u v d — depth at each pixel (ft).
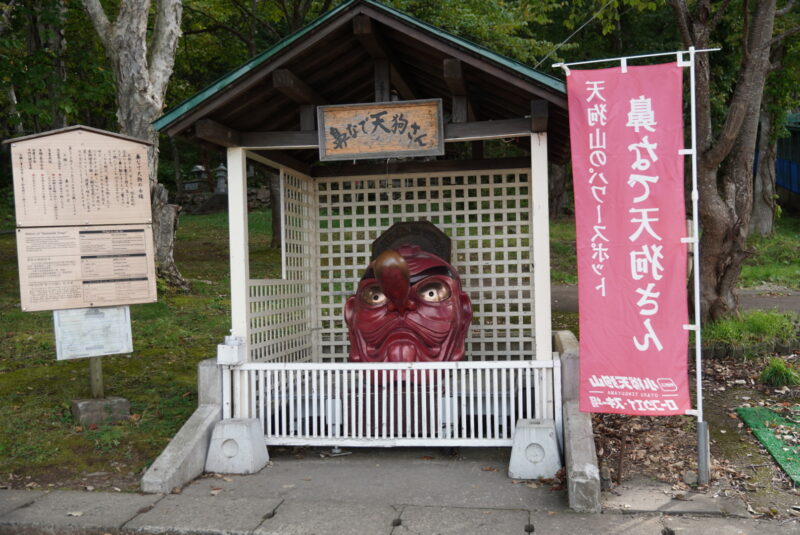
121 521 14.83
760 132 73.15
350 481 17.31
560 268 57.06
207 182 104.73
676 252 15.89
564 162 26.45
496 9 51.85
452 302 20.45
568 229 72.59
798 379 23.29
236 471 18.08
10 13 45.11
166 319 35.88
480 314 24.59
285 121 22.63
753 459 17.81
